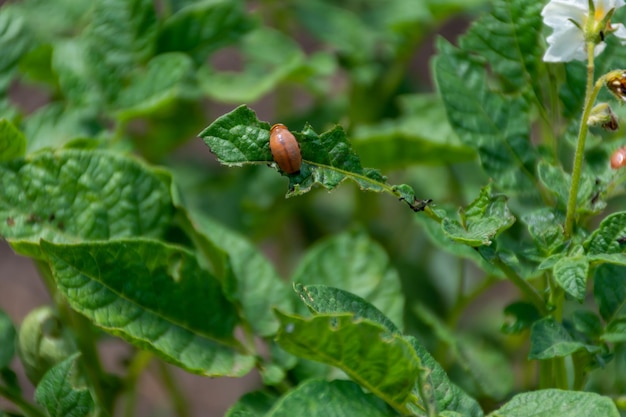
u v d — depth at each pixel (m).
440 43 0.48
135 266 0.46
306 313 0.48
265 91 0.58
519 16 0.47
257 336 0.48
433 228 0.47
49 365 0.48
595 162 0.47
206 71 0.57
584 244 0.44
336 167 0.44
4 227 0.47
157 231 0.49
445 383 0.43
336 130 0.44
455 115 0.47
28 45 0.53
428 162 0.55
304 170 0.44
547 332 0.44
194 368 0.46
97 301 0.46
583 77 0.47
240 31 0.56
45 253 0.45
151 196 0.49
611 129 0.43
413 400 0.43
